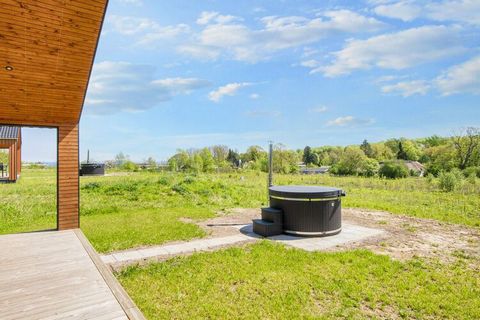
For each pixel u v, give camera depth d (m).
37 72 4.53
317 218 6.55
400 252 5.48
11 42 3.82
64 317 2.69
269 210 6.90
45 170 32.59
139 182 13.96
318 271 4.47
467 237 6.55
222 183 14.73
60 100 5.48
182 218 8.61
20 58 4.16
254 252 5.33
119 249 5.60
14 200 10.64
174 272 4.38
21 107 5.54
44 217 8.48
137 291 3.77
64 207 6.28
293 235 6.65
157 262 4.85
